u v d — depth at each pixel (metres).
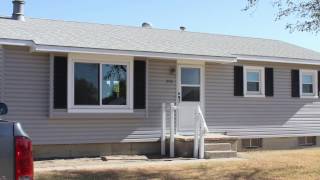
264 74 19.30
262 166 14.21
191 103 17.70
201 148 15.80
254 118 19.00
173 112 16.42
